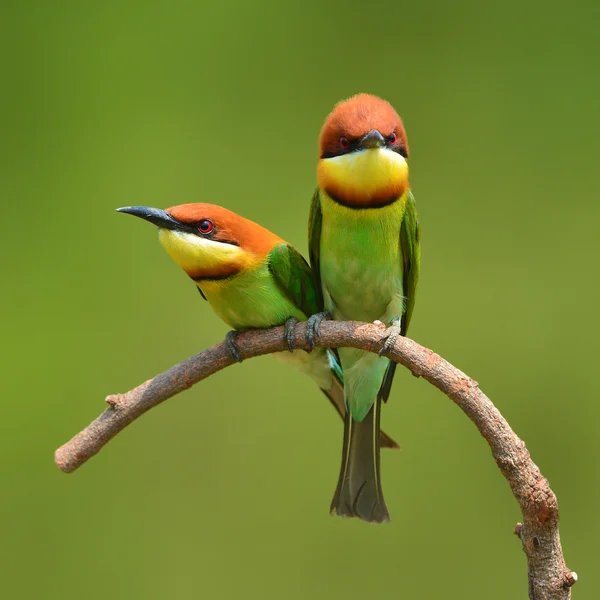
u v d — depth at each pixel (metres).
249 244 6.39
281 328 6.14
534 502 4.52
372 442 6.71
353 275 6.55
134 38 11.47
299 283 6.61
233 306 6.50
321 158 6.39
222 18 11.55
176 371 5.36
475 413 4.75
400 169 6.28
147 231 10.79
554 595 4.48
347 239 6.42
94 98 11.27
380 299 6.70
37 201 10.98
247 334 6.34
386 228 6.40
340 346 5.59
